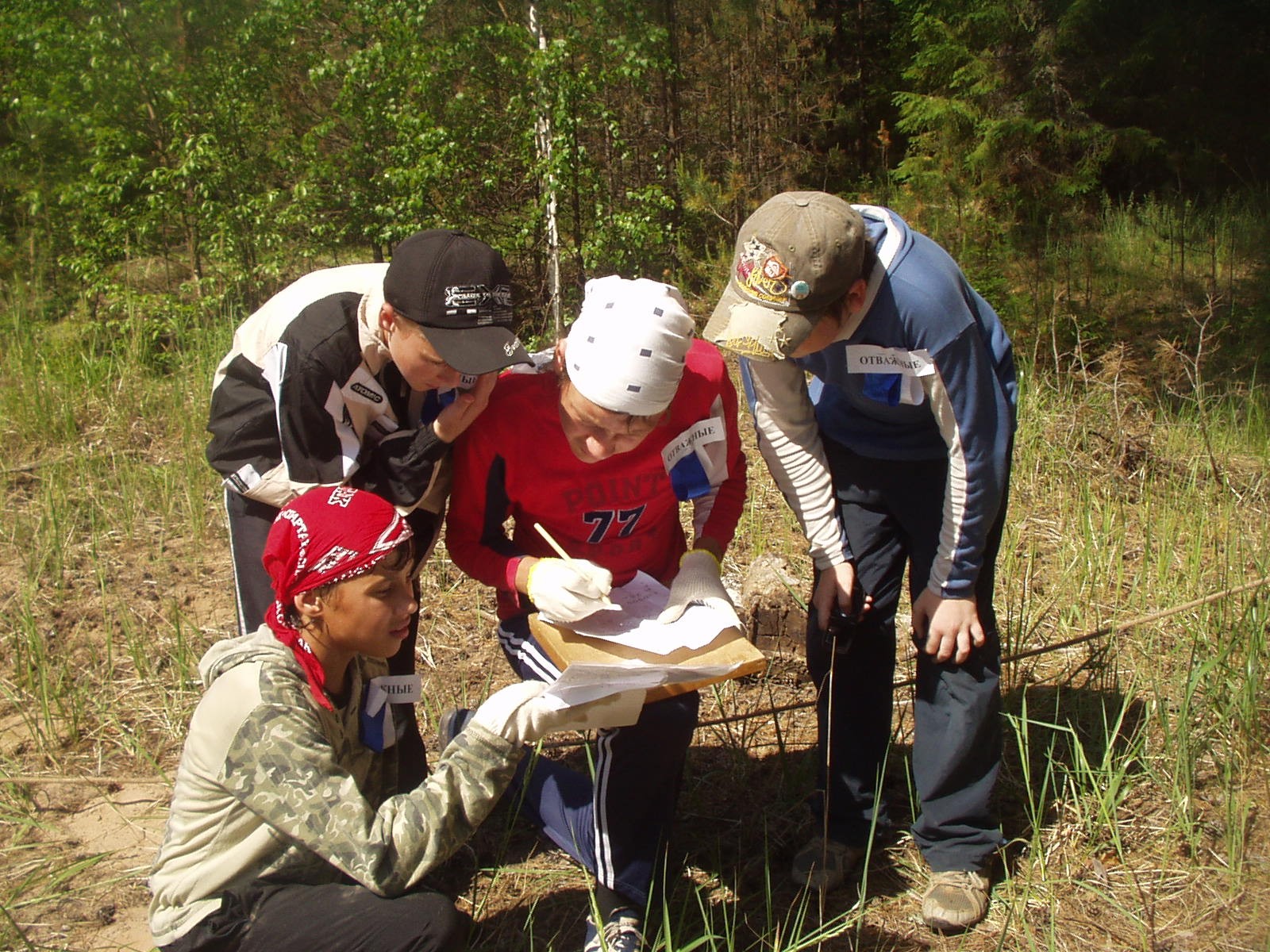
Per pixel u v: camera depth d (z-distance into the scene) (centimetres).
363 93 993
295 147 1017
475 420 275
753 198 1320
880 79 1547
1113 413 679
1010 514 575
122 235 988
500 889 327
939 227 1109
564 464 277
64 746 396
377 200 1009
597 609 264
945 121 1192
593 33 1044
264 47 1018
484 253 255
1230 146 1326
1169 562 498
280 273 1005
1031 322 979
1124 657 430
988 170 1149
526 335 1046
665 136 1267
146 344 838
